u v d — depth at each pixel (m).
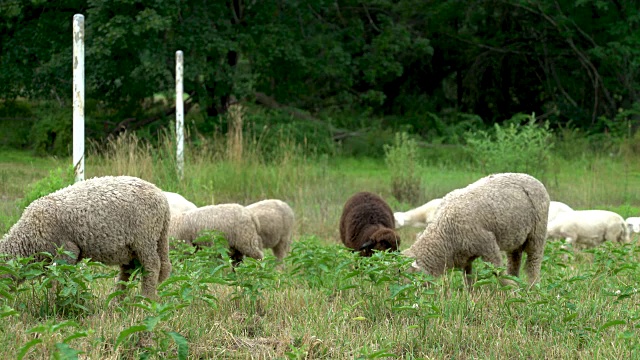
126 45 28.19
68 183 14.89
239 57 36.84
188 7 30.30
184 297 8.11
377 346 8.16
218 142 25.48
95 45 27.70
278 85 34.31
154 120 32.88
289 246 14.76
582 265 13.40
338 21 36.69
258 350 7.93
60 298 8.91
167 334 7.28
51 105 34.53
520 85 42.25
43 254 8.79
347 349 8.05
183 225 12.62
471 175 26.28
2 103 35.09
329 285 10.45
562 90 39.50
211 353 7.88
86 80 30.28
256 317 9.16
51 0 30.92
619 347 8.01
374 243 12.77
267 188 21.06
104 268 10.48
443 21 39.12
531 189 10.81
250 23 31.83
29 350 7.41
